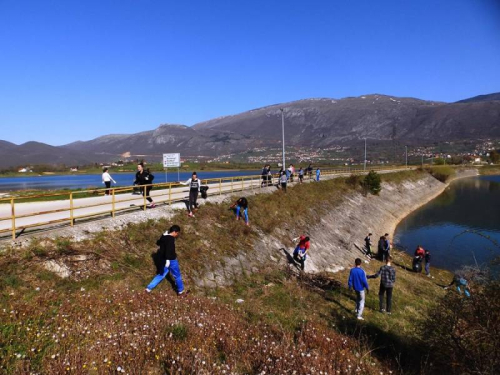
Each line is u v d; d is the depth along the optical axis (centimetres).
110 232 1083
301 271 1507
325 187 3434
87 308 714
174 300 844
